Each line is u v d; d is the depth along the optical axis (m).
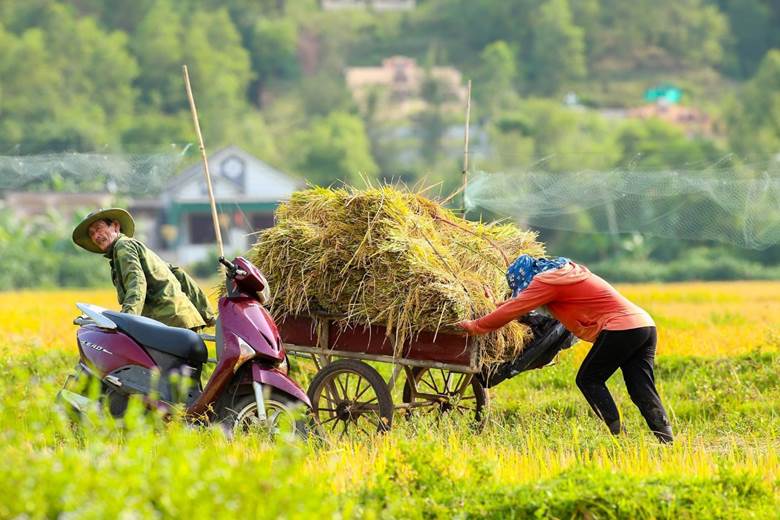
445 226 21.88
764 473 17.17
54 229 136.38
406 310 19.66
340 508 14.16
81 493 12.12
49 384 15.10
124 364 19.73
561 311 20.42
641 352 20.56
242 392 19.55
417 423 20.16
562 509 14.41
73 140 186.38
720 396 25.23
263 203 141.88
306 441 18.67
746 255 147.38
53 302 67.50
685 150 182.50
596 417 23.05
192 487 12.03
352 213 20.45
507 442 19.78
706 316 49.00
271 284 20.95
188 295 22.48
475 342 19.78
